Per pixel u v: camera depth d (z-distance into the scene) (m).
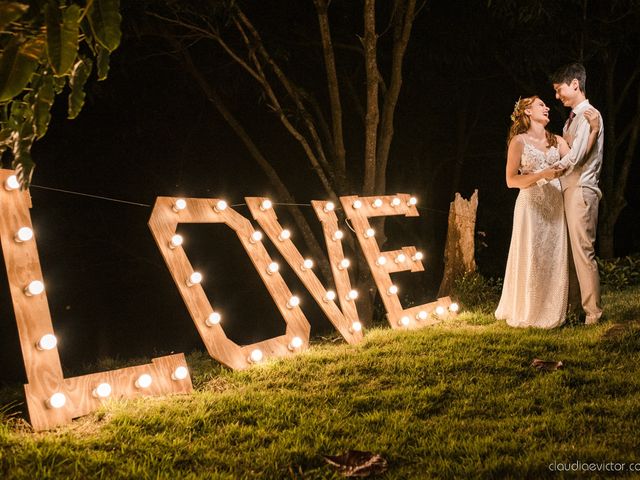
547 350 6.39
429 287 17.25
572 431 4.41
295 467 4.08
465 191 19.09
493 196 18.38
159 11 9.80
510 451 4.15
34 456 4.08
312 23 11.88
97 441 4.43
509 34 13.08
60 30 2.21
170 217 6.33
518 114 7.52
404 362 6.11
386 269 8.19
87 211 17.16
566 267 7.42
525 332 7.11
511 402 5.03
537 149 7.38
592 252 7.35
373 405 5.11
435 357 6.22
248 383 5.81
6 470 3.91
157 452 4.26
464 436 4.42
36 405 4.77
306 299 16.20
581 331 6.98
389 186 17.97
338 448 4.30
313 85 13.77
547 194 7.41
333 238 7.79
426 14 12.61
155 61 12.64
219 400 5.24
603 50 13.59
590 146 7.21
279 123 16.00
